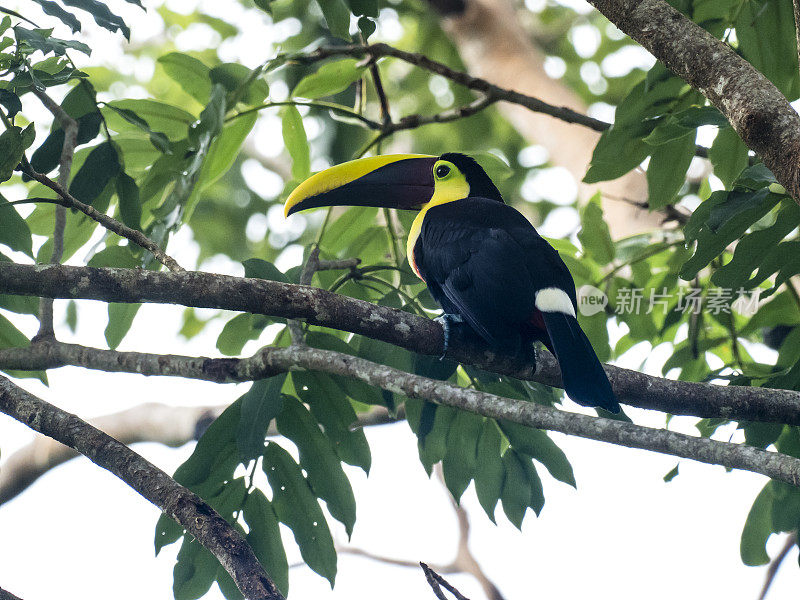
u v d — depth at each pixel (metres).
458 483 9.68
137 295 7.27
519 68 15.30
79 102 9.69
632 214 13.50
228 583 8.77
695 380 11.47
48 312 9.02
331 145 17.80
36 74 8.17
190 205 10.86
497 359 8.38
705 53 6.68
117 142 10.72
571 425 7.34
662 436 7.03
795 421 7.80
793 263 8.48
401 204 10.67
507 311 8.20
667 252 12.35
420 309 10.06
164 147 10.12
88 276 7.20
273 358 8.75
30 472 14.41
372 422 13.75
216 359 8.88
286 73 13.23
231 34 19.44
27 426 7.61
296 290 7.57
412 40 19.67
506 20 15.73
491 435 9.78
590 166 10.24
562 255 11.95
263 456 9.27
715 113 8.41
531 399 9.91
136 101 10.72
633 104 9.99
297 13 16.09
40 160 9.45
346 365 8.53
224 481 9.15
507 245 8.56
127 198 9.98
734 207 7.52
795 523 9.77
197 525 6.86
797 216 8.15
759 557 10.05
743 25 9.85
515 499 9.74
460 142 20.31
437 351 8.16
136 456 7.36
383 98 11.80
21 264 7.24
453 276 8.56
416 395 8.11
